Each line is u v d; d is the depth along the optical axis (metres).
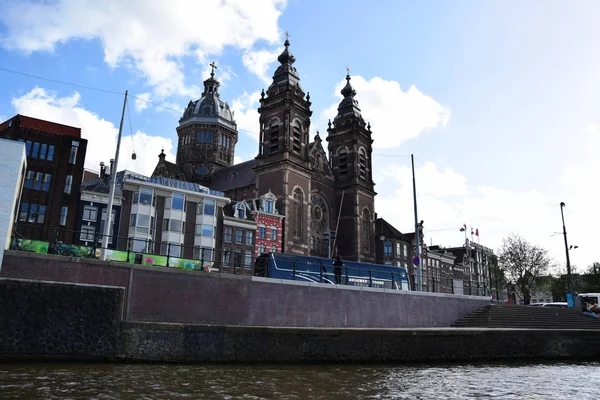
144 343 19.12
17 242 23.89
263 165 70.62
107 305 19.11
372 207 83.56
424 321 34.62
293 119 72.75
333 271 35.22
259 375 17.14
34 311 18.17
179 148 98.31
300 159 71.62
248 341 20.45
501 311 36.94
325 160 81.81
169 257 27.20
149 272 25.41
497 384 17.00
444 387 15.96
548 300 121.31
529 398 14.27
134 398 12.21
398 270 39.34
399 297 33.66
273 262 32.50
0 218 23.53
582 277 94.00
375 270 37.78
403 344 23.17
